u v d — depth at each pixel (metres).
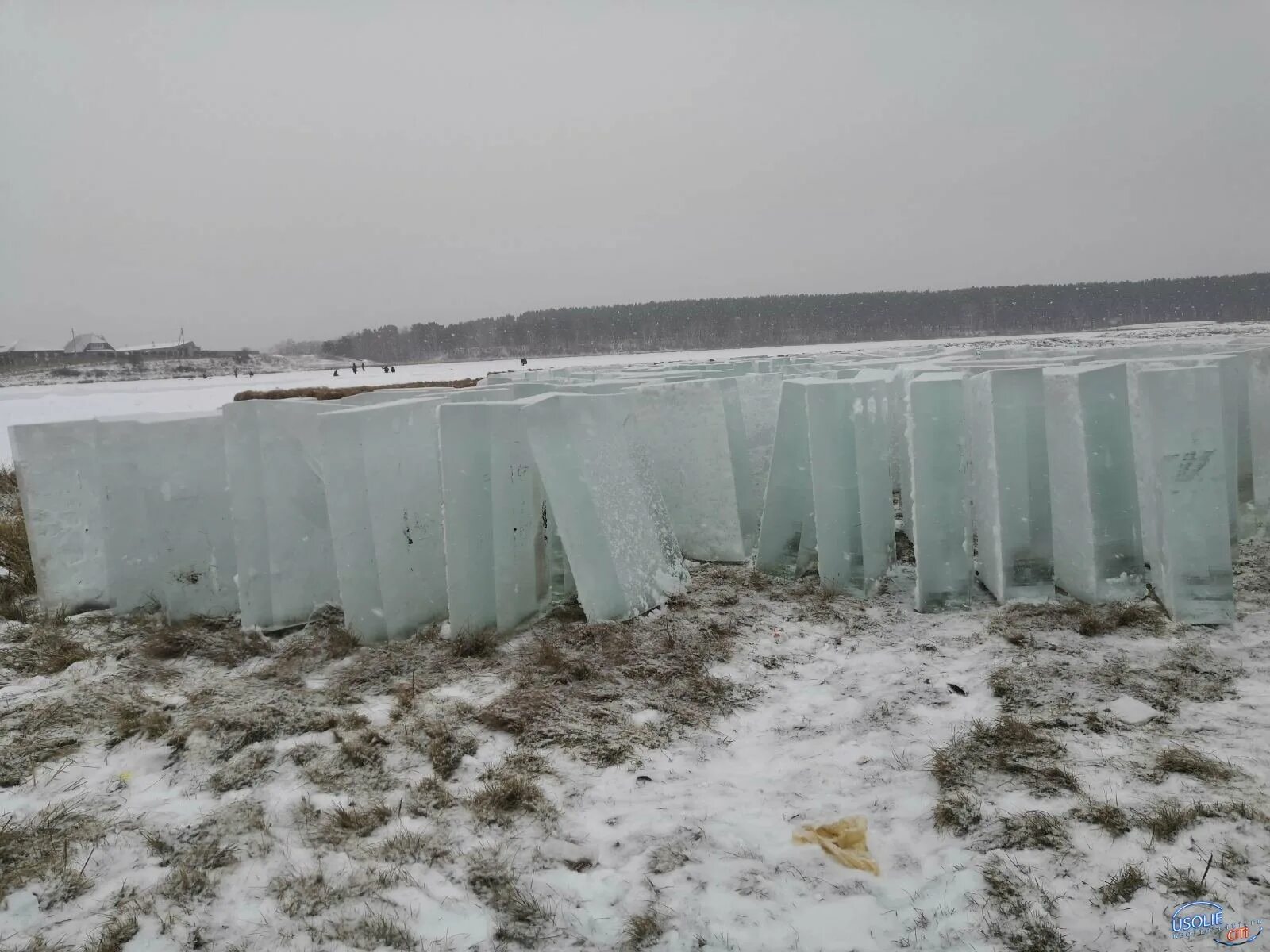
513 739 4.25
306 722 4.46
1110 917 2.76
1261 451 7.07
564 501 5.74
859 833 3.25
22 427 6.55
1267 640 4.84
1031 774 3.61
